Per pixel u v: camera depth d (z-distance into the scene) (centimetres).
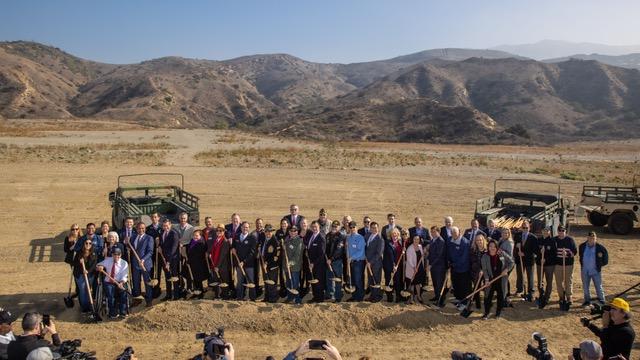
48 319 617
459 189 2527
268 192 2338
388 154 4169
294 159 3638
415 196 2317
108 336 856
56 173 2705
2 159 3112
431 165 3509
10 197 2108
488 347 830
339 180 2725
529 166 3669
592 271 984
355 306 934
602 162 4219
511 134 10381
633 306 1007
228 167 3162
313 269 980
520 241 1029
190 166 3166
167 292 1014
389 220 1034
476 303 988
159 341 839
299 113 18012
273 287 978
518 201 1644
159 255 1004
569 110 17862
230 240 997
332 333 876
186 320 888
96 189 2325
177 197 1609
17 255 1345
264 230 1008
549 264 987
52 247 1432
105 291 928
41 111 15588
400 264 996
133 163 3209
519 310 984
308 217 1862
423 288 1015
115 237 966
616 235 1683
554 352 812
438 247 980
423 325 902
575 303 1023
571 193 2484
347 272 1020
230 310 912
